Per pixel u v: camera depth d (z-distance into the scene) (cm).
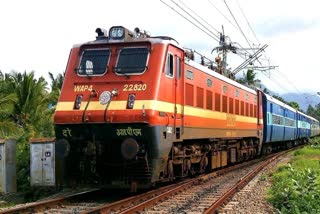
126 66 1205
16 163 1758
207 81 1589
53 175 1589
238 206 1060
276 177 1532
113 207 997
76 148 1205
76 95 1205
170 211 982
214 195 1232
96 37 1312
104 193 1308
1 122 2244
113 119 1138
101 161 1191
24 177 1712
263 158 2873
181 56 1334
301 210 948
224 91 1822
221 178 1680
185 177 1550
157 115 1144
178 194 1245
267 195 1214
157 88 1165
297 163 1997
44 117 2753
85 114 1162
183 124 1331
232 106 1953
